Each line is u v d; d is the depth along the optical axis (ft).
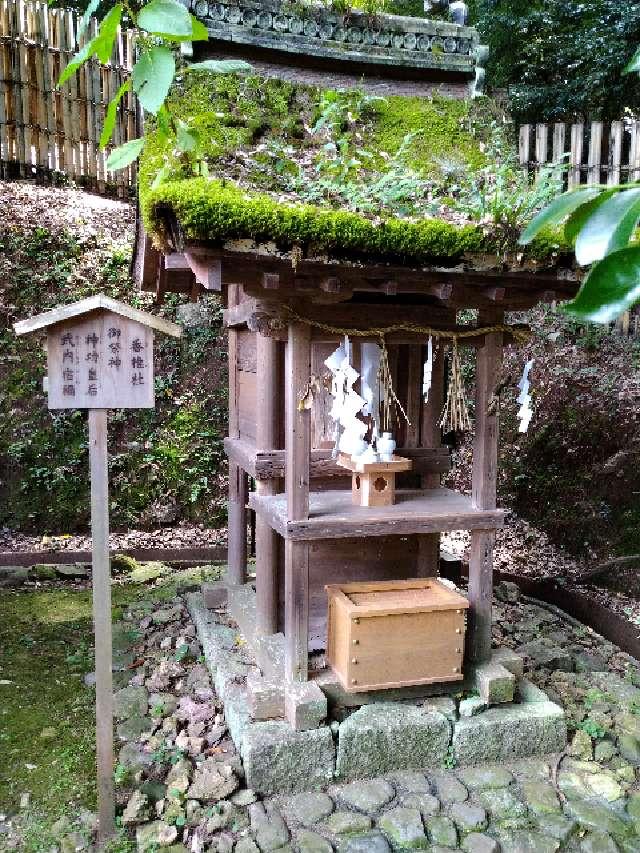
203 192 7.85
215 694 12.03
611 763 10.74
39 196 24.58
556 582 18.52
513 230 8.89
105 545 9.14
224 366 22.76
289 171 9.54
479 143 11.25
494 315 10.94
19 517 20.31
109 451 21.30
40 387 21.18
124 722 11.34
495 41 28.68
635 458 19.51
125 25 25.88
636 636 15.42
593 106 27.63
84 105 25.63
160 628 14.98
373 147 10.68
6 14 23.77
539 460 21.65
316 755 9.94
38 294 22.17
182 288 14.06
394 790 10.00
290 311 9.86
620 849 9.04
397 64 11.98
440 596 11.07
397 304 10.59
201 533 21.22
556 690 12.62
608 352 22.72
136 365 9.16
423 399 12.41
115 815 9.35
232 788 9.64
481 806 9.71
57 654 14.20
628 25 25.13
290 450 10.23
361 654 10.29
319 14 11.62
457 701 11.00
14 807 9.77
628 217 2.38
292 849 8.78
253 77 10.79
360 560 12.41
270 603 12.36
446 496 11.99
